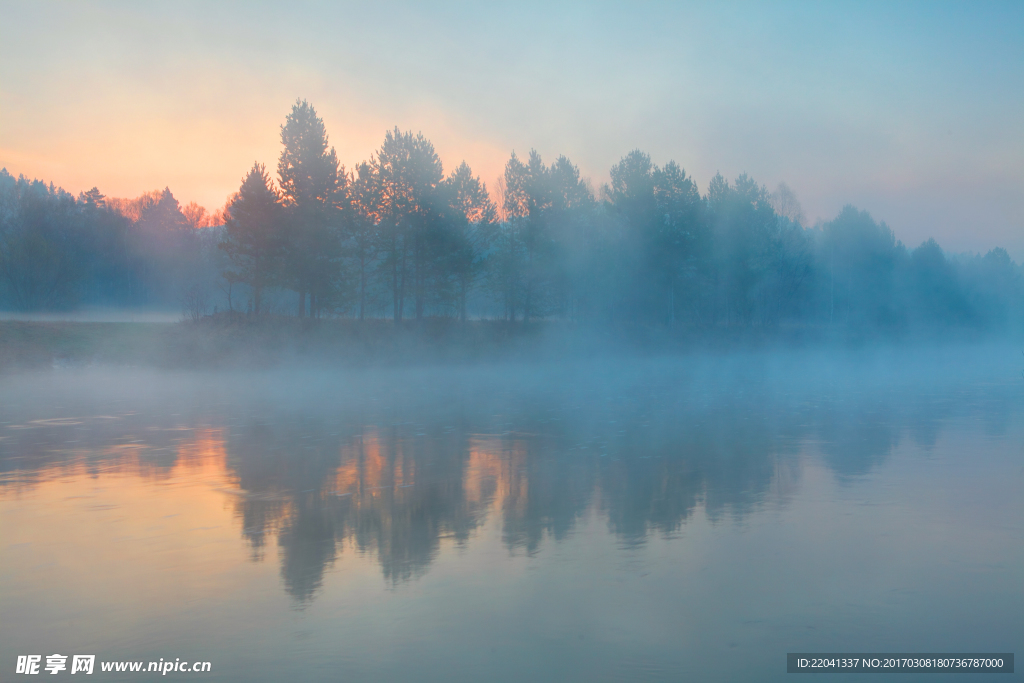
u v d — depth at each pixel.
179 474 15.93
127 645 7.31
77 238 97.88
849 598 8.59
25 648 7.25
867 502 13.21
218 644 7.32
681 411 28.88
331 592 8.73
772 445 19.95
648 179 68.88
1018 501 13.23
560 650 7.19
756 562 9.84
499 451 19.06
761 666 6.89
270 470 16.39
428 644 7.32
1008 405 30.89
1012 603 8.42
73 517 12.18
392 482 15.09
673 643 7.35
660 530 11.41
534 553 10.24
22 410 28.27
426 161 55.59
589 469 16.48
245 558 10.02
